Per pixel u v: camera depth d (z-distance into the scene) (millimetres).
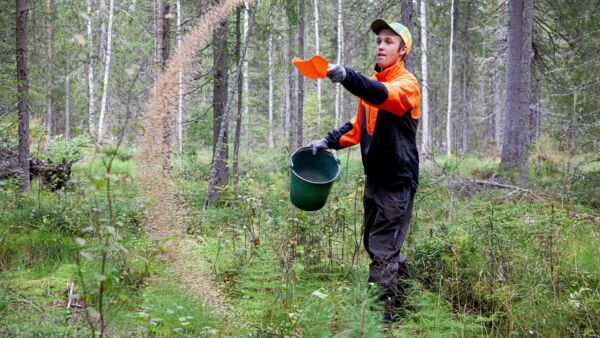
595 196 7504
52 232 5770
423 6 17578
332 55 20688
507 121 12047
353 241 5219
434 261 4398
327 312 3039
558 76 13078
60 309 3525
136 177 2785
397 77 3598
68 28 17656
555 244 4422
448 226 5105
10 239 5301
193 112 14898
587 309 3428
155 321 3256
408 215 3818
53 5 17734
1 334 2961
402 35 3652
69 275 3965
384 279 3561
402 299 3723
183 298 3273
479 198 7805
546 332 3391
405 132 3611
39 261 4855
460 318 3525
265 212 5590
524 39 11789
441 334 3189
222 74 9930
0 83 8156
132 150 2582
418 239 4844
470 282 4047
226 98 10031
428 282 4297
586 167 10227
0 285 3814
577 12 12234
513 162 11602
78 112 22656
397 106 3307
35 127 17031
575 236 4777
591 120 9742
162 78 2777
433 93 26250
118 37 16266
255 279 3934
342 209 5082
